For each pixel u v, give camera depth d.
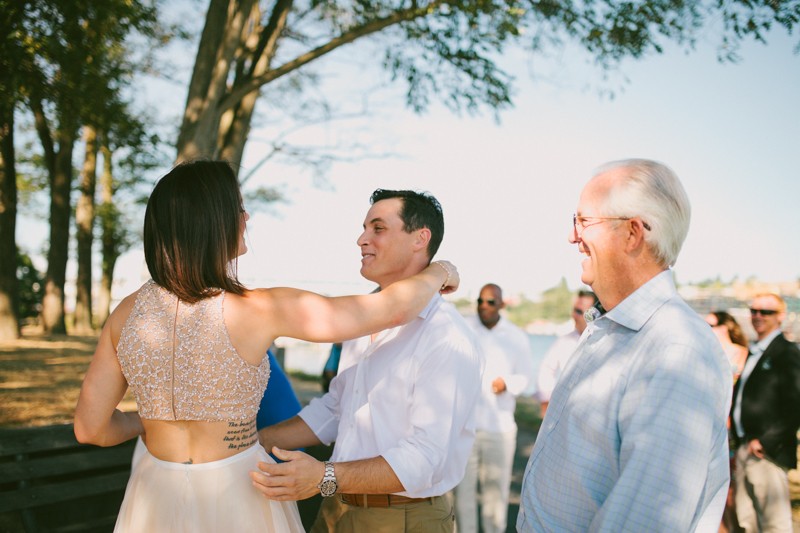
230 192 1.63
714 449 1.29
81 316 20.52
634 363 1.36
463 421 1.96
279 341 13.62
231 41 6.54
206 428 1.57
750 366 4.37
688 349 1.29
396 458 1.77
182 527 1.54
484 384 4.32
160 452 1.60
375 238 2.14
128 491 1.70
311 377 12.20
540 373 4.70
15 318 14.18
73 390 6.36
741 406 4.37
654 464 1.22
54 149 16.27
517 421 8.91
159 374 1.54
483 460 4.30
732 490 4.43
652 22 6.05
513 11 6.12
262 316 1.58
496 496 4.27
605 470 1.37
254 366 1.60
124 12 6.23
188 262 1.56
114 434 1.72
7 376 7.38
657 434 1.24
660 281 1.42
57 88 6.43
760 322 4.36
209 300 1.57
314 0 7.36
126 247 24.28
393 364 1.99
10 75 6.06
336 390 2.30
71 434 2.81
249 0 6.59
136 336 1.56
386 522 1.94
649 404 1.27
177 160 6.47
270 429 2.27
